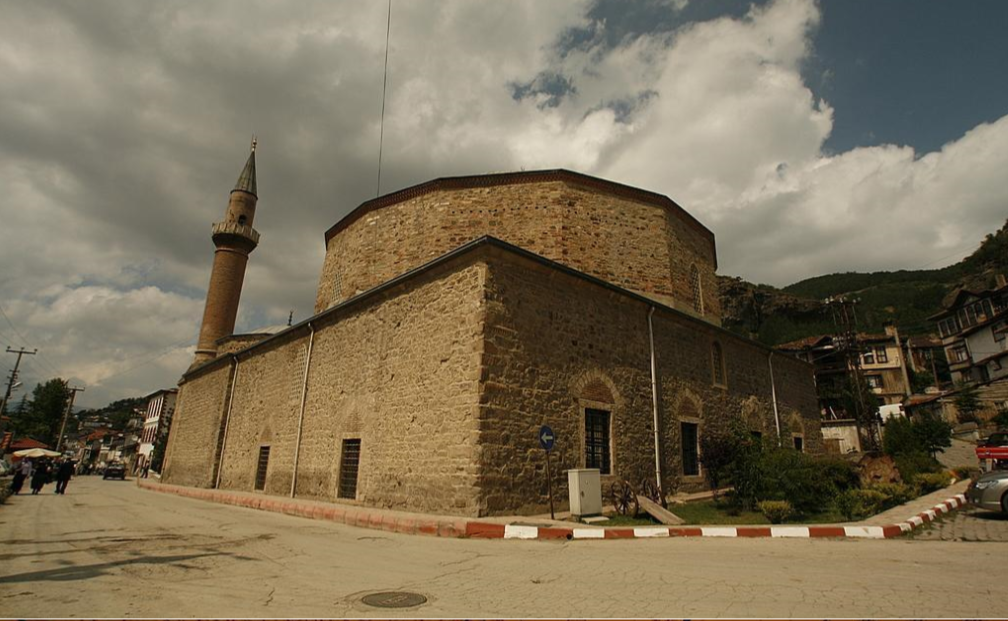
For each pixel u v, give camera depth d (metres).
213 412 23.75
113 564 6.21
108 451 90.19
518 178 17.97
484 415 10.21
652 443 14.24
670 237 19.39
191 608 4.34
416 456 11.50
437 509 10.52
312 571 5.91
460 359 10.92
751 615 4.17
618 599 4.67
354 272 19.92
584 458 12.09
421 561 6.59
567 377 12.22
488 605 4.50
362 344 14.65
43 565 6.13
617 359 13.84
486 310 10.77
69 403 56.84
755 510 11.31
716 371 18.31
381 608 4.40
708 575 5.64
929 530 9.00
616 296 14.20
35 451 29.70
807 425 23.17
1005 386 37.31
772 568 5.99
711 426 16.83
